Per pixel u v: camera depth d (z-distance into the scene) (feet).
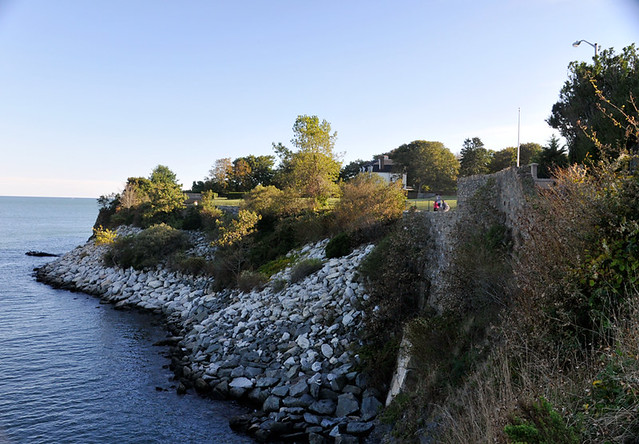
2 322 89.35
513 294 32.63
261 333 65.77
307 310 66.80
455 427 26.99
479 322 37.06
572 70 81.46
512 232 40.16
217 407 50.08
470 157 228.84
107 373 61.57
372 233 82.79
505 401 21.35
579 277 24.75
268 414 46.57
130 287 116.37
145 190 233.55
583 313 24.68
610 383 18.54
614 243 23.36
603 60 75.92
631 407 16.70
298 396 47.91
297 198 128.36
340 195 112.88
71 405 51.78
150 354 69.77
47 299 113.19
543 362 22.88
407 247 59.57
